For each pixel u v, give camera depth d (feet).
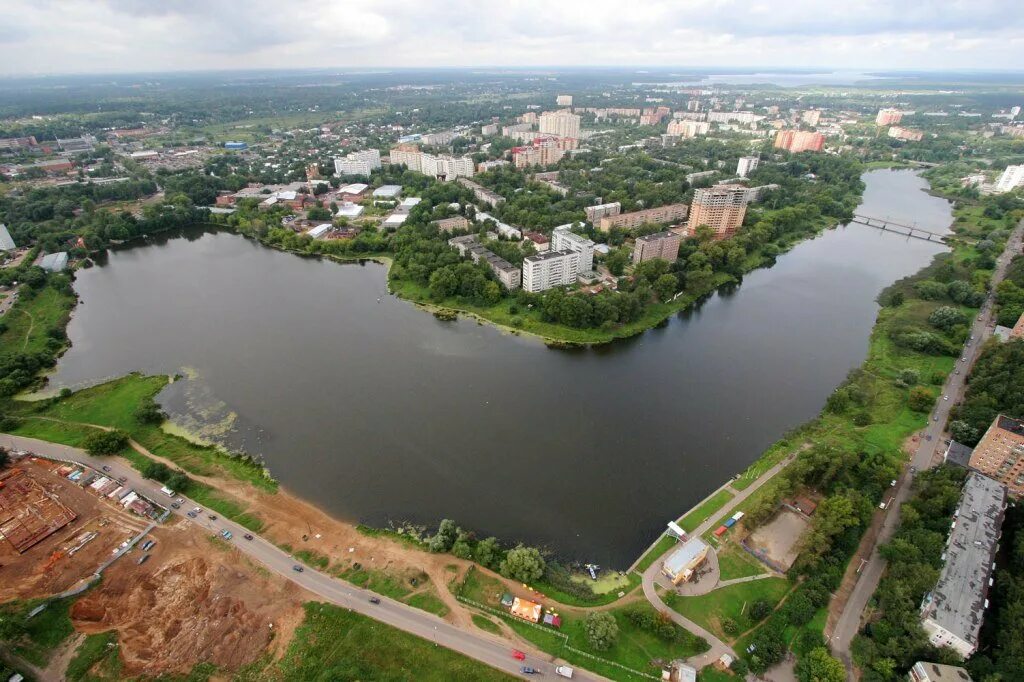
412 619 480.23
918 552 499.51
